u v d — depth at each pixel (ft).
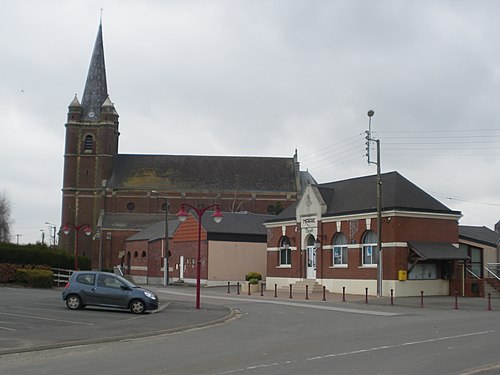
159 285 214.48
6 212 431.43
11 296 121.49
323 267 154.40
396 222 135.64
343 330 70.64
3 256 168.76
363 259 144.15
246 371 42.06
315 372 41.70
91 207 324.80
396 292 133.90
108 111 330.13
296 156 343.26
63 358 48.96
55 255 179.93
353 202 150.00
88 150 328.49
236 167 339.36
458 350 53.06
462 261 141.18
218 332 69.26
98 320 79.51
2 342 56.85
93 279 93.09
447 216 141.59
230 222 209.46
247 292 163.32
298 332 68.69
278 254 172.55
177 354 50.65
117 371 42.29
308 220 160.45
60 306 98.53
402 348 54.13
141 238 268.41
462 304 117.50
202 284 201.36
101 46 345.72
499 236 168.14
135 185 325.21
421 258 132.36
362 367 43.96
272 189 332.19
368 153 139.03
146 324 75.51
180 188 326.44
